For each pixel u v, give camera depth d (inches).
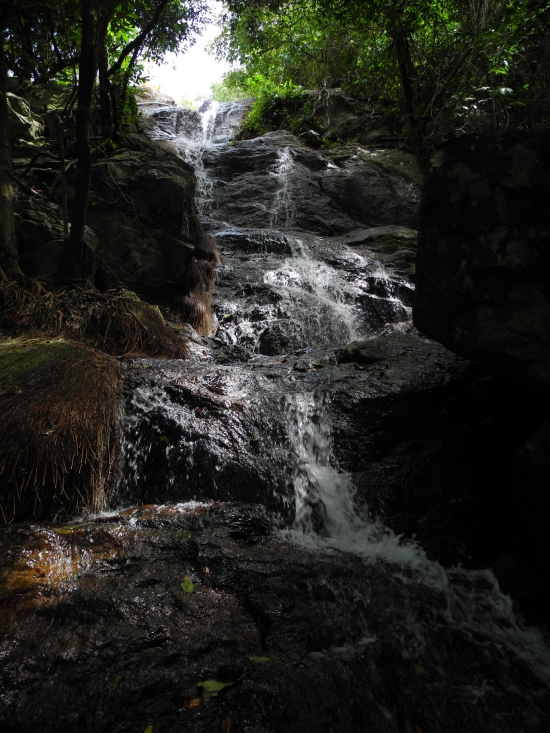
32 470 122.6
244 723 77.3
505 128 114.4
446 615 114.7
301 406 164.7
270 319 285.3
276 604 101.8
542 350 113.5
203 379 169.9
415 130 502.3
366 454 154.6
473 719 90.0
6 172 201.2
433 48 464.8
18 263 206.2
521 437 156.3
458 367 178.7
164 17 334.3
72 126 273.0
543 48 347.6
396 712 88.3
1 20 208.5
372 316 307.4
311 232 439.8
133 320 198.7
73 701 78.4
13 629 88.7
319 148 546.9
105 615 93.1
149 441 144.7
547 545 117.5
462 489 148.1
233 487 140.3
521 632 117.0
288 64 621.9
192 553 112.3
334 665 89.5
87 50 189.9
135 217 255.3
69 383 142.6
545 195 109.0
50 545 108.9
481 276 121.0
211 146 532.1
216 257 328.2
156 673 83.5
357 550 129.1
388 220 466.3
